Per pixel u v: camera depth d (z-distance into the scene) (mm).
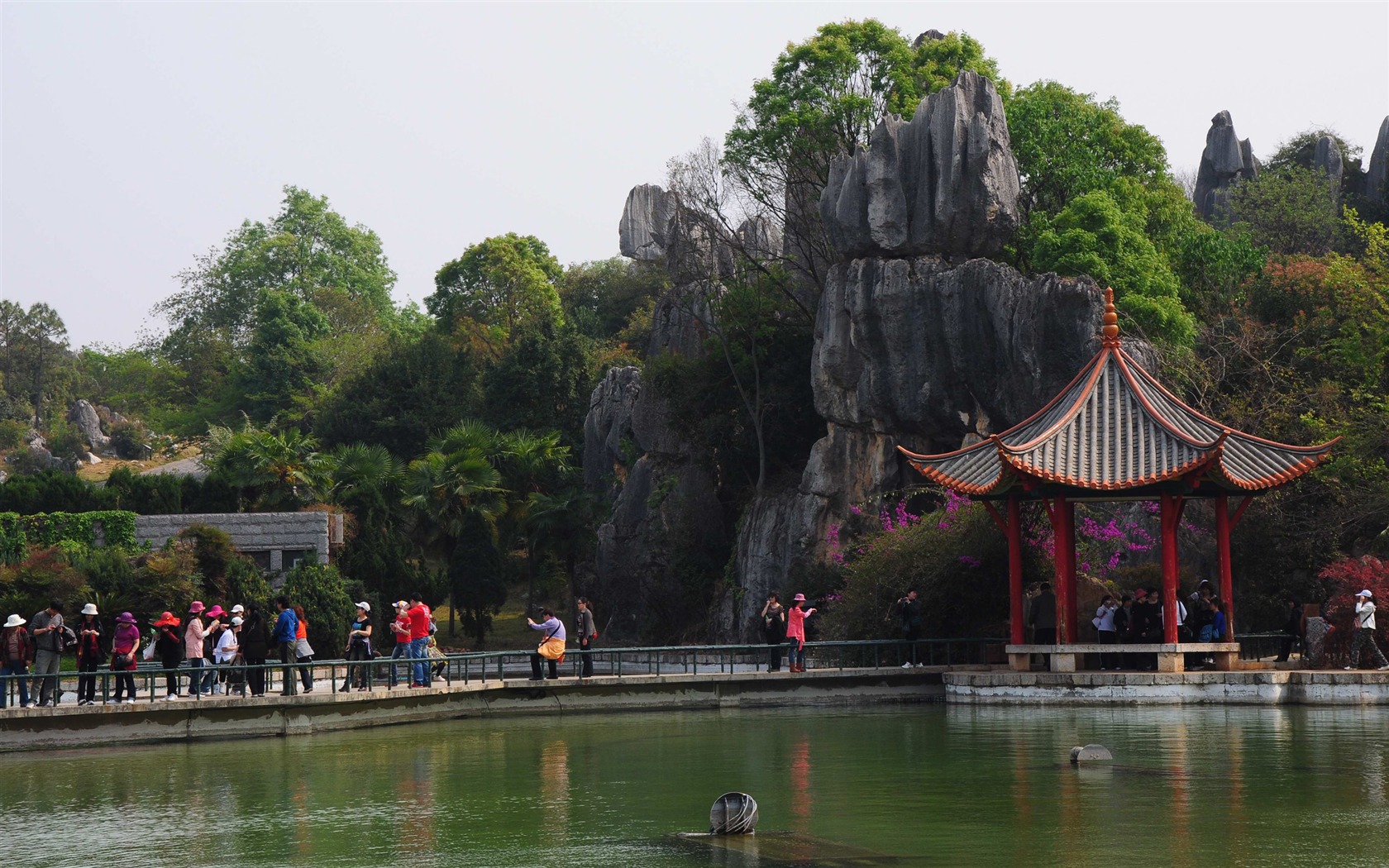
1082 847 16672
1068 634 35250
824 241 64125
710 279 65625
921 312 52156
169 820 20031
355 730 32062
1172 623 33688
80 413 134625
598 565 69750
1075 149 58844
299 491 65812
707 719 33938
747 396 64312
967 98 53750
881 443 54000
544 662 44688
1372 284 51938
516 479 77875
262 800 21703
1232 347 51062
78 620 47031
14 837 18828
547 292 109625
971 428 51906
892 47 63312
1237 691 32531
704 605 64562
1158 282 52281
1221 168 101188
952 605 40969
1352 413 45625
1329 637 35094
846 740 28219
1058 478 33312
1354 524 43781
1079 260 51562
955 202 52844
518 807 20656
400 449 90250
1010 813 19016
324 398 99750
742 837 17703
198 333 128875
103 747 28875
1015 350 49438
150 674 29859
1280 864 15578
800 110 62625
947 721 31500
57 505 58625
